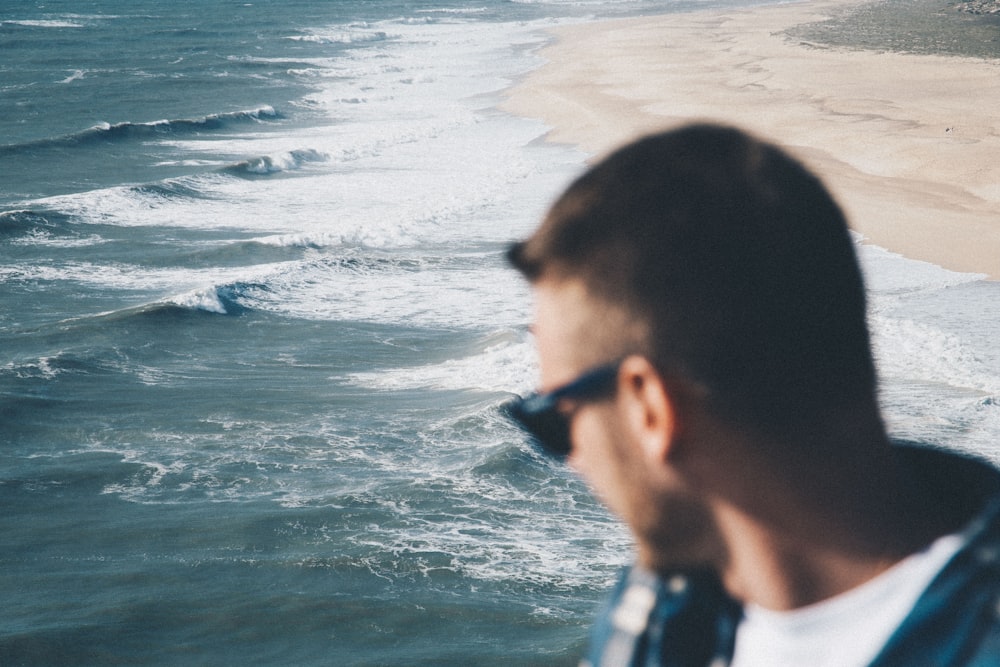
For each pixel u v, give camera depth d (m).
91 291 22.38
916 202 29.16
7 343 18.69
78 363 17.38
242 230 27.17
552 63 61.75
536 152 36.88
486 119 43.78
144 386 16.48
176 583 10.31
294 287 21.25
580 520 11.37
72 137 38.38
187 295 20.08
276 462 13.20
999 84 47.12
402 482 12.29
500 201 28.77
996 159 33.59
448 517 11.45
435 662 8.91
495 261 23.17
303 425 14.40
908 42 62.53
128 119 44.78
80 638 9.43
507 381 15.82
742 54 61.41
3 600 10.10
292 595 10.00
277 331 19.27
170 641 9.43
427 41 75.19
